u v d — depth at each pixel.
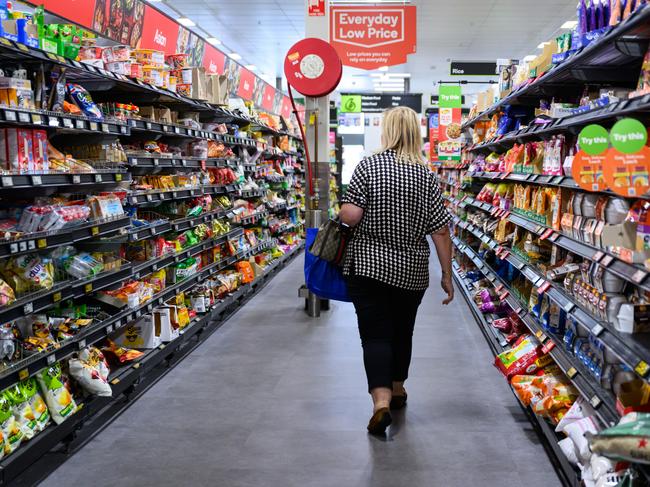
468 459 2.83
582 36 2.72
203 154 5.34
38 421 2.64
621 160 1.87
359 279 3.06
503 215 4.70
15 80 2.66
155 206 4.82
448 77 20.38
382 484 2.61
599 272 2.55
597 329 2.40
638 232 2.17
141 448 2.99
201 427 3.25
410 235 3.04
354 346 4.84
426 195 3.07
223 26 13.29
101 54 3.67
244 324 5.61
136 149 4.19
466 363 4.35
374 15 7.49
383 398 3.00
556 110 3.38
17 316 2.51
